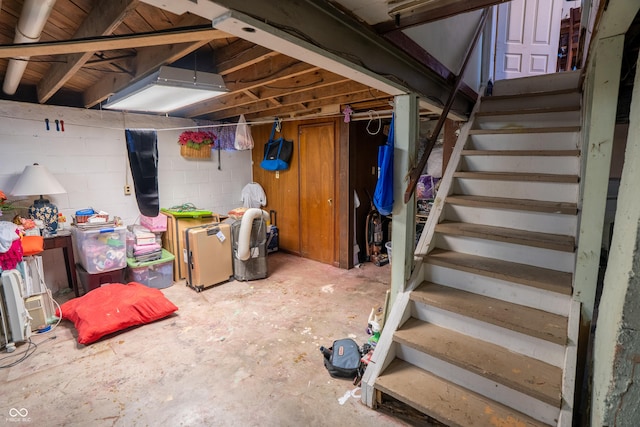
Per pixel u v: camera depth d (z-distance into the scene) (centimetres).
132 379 228
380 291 376
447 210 277
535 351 191
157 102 286
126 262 364
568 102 308
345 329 294
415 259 248
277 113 459
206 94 252
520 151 268
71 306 298
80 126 376
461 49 302
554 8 419
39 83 318
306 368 240
